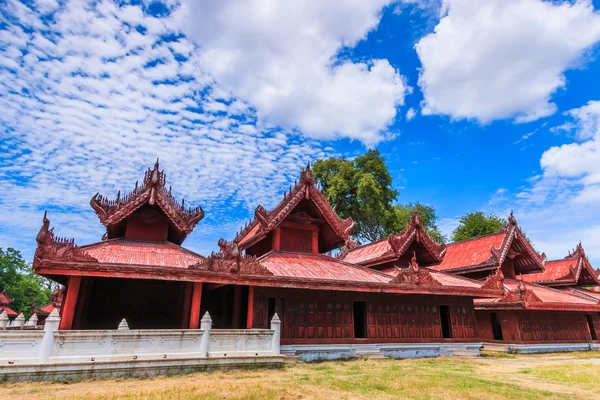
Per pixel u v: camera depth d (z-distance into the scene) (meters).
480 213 65.31
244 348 14.95
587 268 35.22
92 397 9.51
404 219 60.16
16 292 73.31
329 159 53.78
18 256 76.50
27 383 11.07
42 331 11.90
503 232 30.53
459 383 12.84
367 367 16.73
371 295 21.09
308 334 18.50
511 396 10.88
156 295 21.22
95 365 12.05
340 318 19.64
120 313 20.34
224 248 25.31
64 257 13.11
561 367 18.00
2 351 11.31
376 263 24.89
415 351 21.17
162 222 19.36
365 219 51.69
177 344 13.70
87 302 19.88
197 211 19.06
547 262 38.28
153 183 18.27
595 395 11.23
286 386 11.60
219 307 24.59
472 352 22.92
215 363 14.05
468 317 23.83
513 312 26.48
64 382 11.48
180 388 10.83
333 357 18.69
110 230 19.30
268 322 19.09
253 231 24.17
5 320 20.03
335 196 49.09
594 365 19.02
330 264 21.34
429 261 25.84
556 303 26.30
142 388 10.91
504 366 18.52
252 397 9.90
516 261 32.66
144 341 13.13
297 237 22.52
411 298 22.28
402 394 10.96
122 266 13.83
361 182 47.75
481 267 28.84
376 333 20.48
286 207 20.88
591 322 32.19
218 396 9.91
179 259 16.88
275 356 15.26
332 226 22.11
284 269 18.59
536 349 26.06
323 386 11.85
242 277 16.05
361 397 10.45
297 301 18.80
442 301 23.28
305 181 21.77
